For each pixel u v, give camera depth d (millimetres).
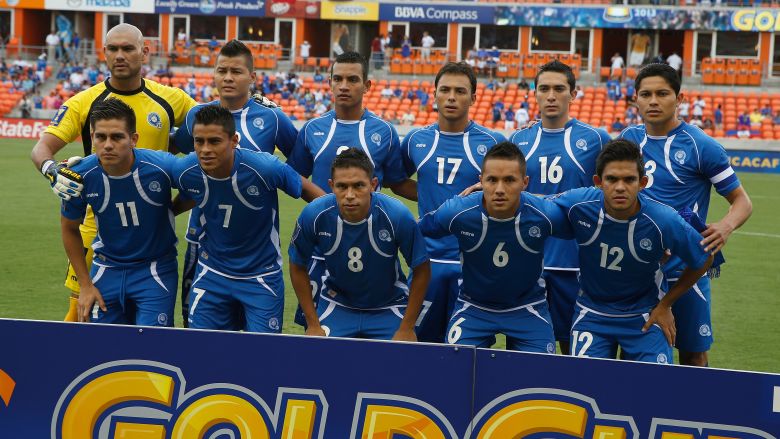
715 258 5652
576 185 6246
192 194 5738
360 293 5699
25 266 10758
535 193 6336
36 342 4445
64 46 40500
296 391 4367
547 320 5812
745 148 30500
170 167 5758
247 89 6441
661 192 6020
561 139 6281
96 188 5680
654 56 38938
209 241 5898
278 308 5957
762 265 12602
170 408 4418
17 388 4465
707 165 5949
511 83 37219
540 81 6234
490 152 5207
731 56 38250
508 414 4277
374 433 4344
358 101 6488
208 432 4422
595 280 5555
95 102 6504
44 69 38844
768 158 29812
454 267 6375
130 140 5582
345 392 4348
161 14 41531
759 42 37219
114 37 6355
